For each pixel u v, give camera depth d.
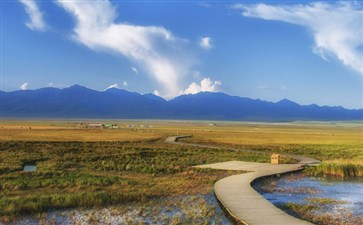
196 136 118.81
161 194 28.30
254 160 53.28
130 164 45.88
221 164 47.06
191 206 24.48
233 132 158.12
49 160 48.19
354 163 43.69
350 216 22.67
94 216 21.86
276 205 25.25
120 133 125.19
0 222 20.56
